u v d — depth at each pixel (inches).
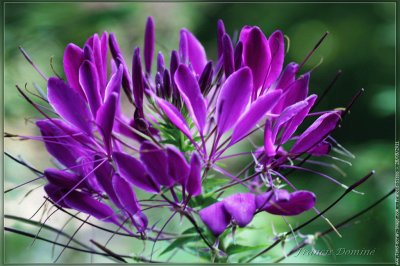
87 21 32.0
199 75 17.4
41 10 30.6
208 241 16.9
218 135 16.1
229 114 15.9
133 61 16.4
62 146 16.8
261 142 36.9
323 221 29.7
